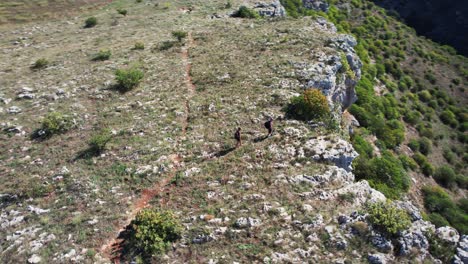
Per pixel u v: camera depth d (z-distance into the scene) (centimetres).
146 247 1742
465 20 10919
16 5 7031
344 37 4272
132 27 5406
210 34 4678
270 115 2784
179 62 3894
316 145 2439
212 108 2934
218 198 2044
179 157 2444
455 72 8750
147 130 2722
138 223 1870
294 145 2448
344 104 4209
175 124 2792
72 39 5081
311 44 3966
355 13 10262
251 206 1962
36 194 2181
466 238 1877
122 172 2314
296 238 1783
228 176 2202
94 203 2086
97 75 3653
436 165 5766
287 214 1911
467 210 4862
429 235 1861
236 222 1861
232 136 2594
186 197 2075
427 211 4350
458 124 7062
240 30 4728
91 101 3206
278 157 2342
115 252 1781
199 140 2583
